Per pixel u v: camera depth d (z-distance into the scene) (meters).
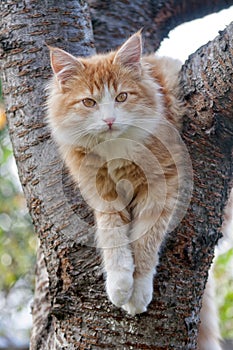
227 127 4.50
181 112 4.65
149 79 5.04
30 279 8.53
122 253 4.66
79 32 5.44
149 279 4.51
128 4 7.14
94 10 7.10
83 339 4.50
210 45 4.51
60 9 5.42
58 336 4.66
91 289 4.52
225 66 4.37
